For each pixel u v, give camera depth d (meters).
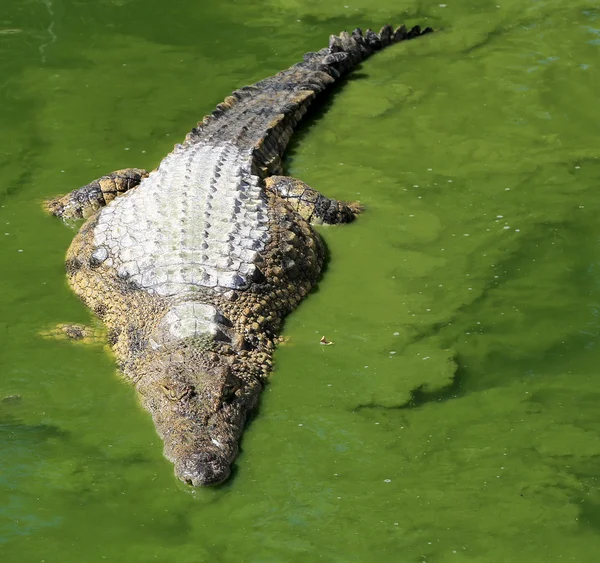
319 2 20.53
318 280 11.78
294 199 12.88
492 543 7.75
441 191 13.62
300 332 10.77
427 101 16.38
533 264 11.80
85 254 11.69
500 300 11.14
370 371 10.02
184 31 19.06
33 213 13.16
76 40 18.56
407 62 17.89
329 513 8.12
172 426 8.88
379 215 13.11
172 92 16.61
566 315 10.82
